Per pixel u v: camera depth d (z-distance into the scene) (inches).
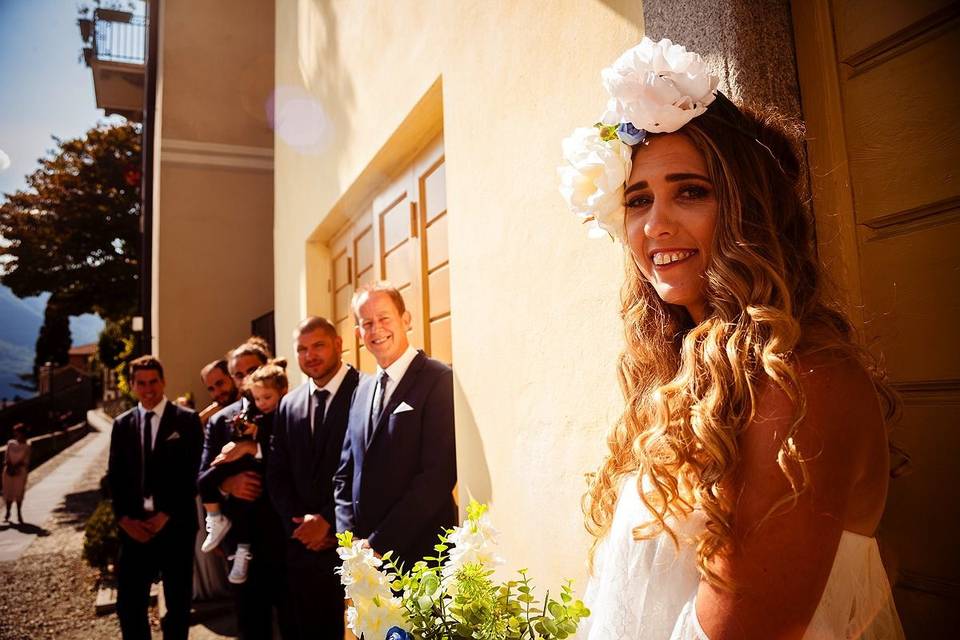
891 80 51.0
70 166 761.0
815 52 55.3
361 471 107.7
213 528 153.9
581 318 75.1
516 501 87.7
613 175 43.7
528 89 86.0
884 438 35.8
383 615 46.2
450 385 108.9
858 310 52.7
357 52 162.2
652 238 43.3
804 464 32.3
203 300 341.1
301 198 226.8
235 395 204.1
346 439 117.7
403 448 104.9
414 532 100.2
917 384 49.4
